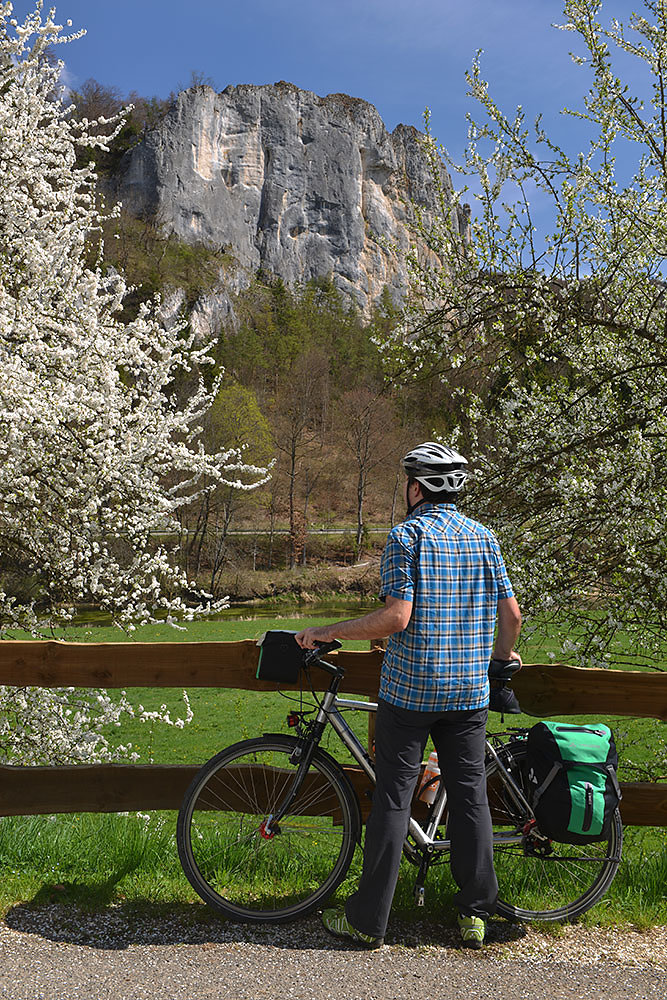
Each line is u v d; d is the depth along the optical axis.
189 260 116.19
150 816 4.47
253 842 3.12
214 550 48.53
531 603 5.43
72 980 2.41
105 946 2.63
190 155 157.38
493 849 2.92
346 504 67.75
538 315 5.83
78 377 6.71
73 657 3.23
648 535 5.09
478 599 2.77
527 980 2.52
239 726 15.70
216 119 166.38
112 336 7.41
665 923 2.96
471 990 2.44
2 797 3.16
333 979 2.48
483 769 2.77
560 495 5.55
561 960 2.66
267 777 3.11
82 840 3.57
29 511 6.66
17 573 7.24
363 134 183.62
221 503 46.53
